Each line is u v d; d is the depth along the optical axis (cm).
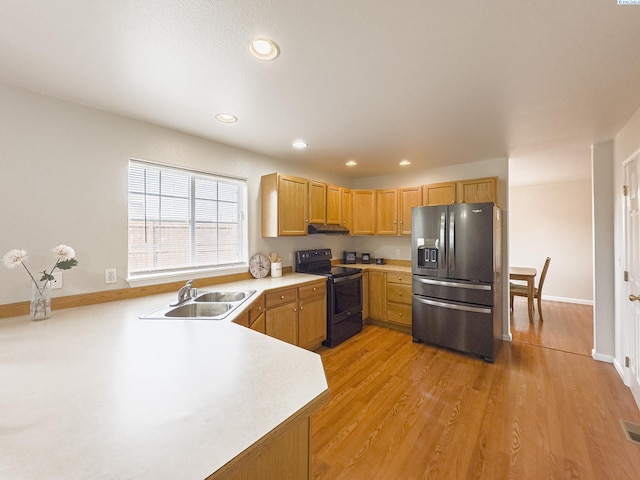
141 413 76
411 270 368
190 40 134
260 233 325
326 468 155
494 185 330
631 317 227
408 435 181
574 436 178
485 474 151
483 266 292
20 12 115
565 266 524
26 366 105
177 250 259
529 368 272
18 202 174
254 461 72
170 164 246
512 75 164
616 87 176
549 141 278
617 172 257
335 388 238
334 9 115
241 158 304
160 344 126
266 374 98
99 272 205
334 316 331
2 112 169
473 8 114
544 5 113
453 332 309
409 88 179
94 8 114
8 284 171
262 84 174
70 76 164
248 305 198
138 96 189
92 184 203
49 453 61
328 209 378
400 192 405
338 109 209
